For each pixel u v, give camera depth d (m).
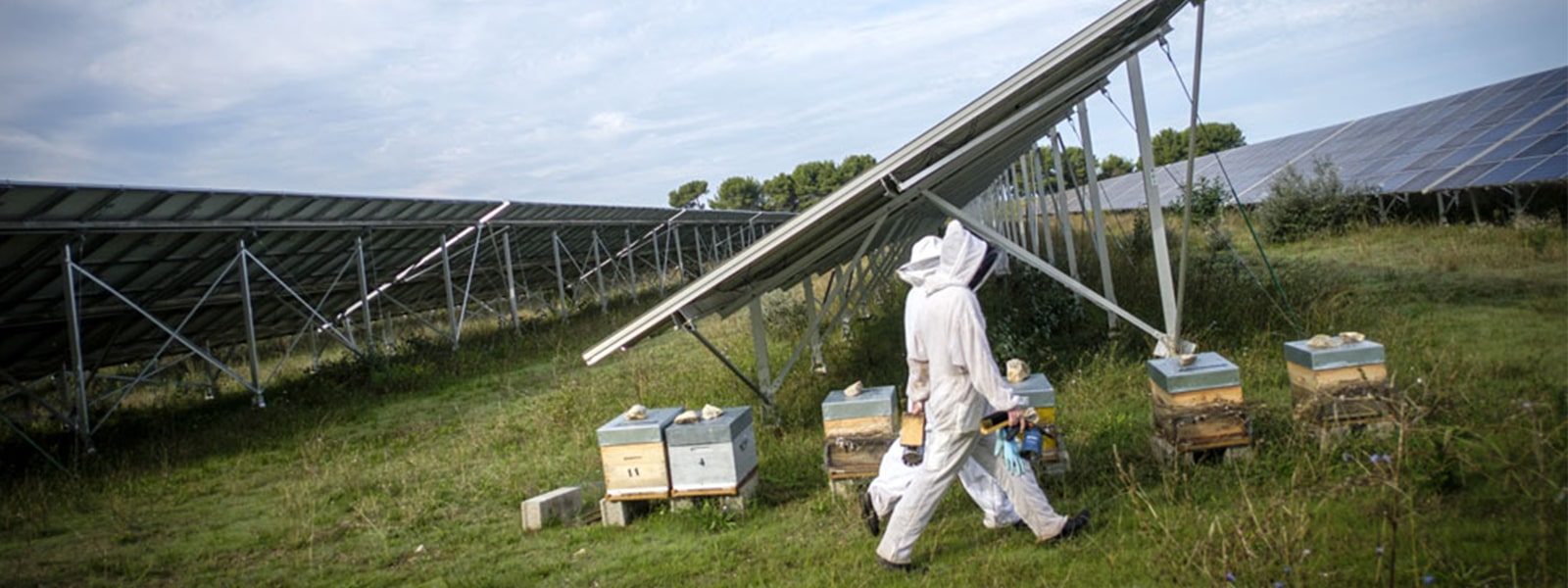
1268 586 3.90
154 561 7.07
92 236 11.69
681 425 6.54
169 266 13.46
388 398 14.42
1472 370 6.60
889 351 12.28
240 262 13.82
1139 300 12.30
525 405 12.52
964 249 4.76
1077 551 4.73
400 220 16.95
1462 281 10.27
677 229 32.25
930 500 4.75
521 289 27.27
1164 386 5.90
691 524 6.36
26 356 13.83
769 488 7.11
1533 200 14.17
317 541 7.28
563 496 7.07
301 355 21.59
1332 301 9.91
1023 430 4.82
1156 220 8.51
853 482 6.43
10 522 8.52
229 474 10.22
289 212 13.99
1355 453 5.34
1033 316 11.61
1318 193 18.41
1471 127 18.81
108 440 12.71
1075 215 32.72
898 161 7.14
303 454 10.88
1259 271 12.80
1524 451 4.86
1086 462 6.34
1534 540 3.98
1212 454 5.91
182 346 16.92
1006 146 11.30
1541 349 6.80
